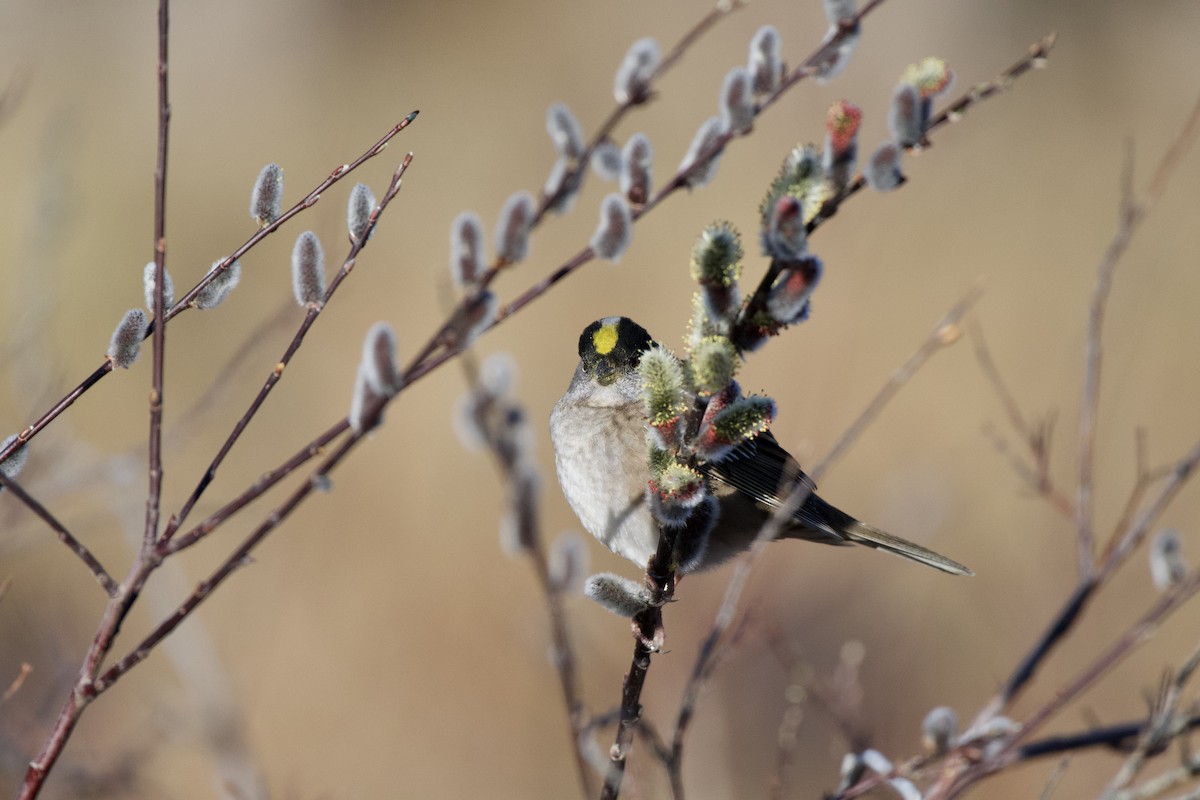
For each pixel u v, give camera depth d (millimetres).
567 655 6160
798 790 10516
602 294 18891
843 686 7137
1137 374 16859
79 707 3969
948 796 5535
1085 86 25703
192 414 8344
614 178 4742
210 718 7773
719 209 20594
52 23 25000
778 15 24375
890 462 14836
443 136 23938
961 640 12000
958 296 18828
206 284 4121
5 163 18516
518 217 4176
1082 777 10180
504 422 6426
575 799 12008
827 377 14688
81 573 12344
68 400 4074
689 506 4340
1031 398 16328
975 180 22438
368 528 14172
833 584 11680
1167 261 20000
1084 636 10078
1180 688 5199
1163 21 26438
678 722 5590
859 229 17891
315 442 3963
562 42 26219
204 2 26781
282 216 4109
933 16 25094
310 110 24672
